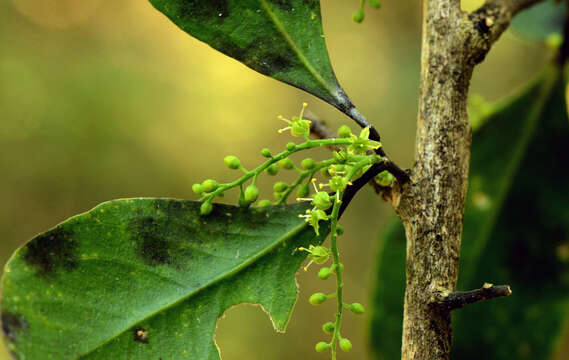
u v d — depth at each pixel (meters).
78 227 0.34
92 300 0.34
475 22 0.35
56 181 1.66
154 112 1.80
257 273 0.35
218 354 0.35
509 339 0.42
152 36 1.99
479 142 0.42
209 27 0.35
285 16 0.36
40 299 0.34
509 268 0.42
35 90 1.69
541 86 0.41
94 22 1.93
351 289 1.50
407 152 1.67
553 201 0.41
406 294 0.34
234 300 0.35
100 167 1.69
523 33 0.43
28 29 1.81
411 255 0.34
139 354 0.34
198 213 0.35
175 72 1.94
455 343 0.42
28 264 0.34
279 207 0.35
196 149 1.81
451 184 0.34
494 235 0.42
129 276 0.35
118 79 1.80
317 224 0.34
